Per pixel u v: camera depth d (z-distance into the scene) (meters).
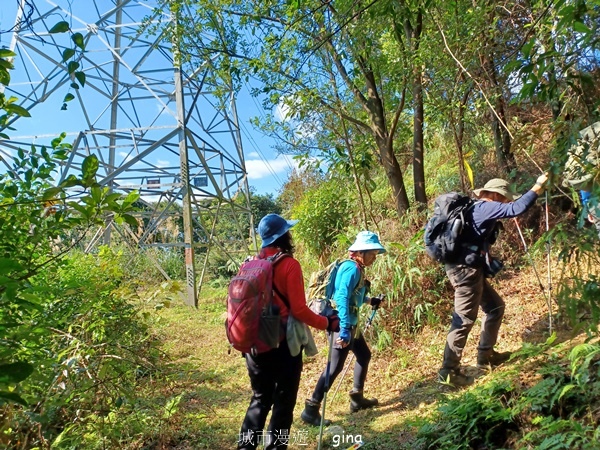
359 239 4.34
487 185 4.44
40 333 2.52
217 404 4.98
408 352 5.57
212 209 15.48
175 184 10.91
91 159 2.28
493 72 5.63
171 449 3.99
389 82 7.23
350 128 8.27
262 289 3.18
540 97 2.60
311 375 5.57
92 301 3.83
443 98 6.50
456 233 4.10
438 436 3.40
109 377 3.41
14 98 2.41
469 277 4.18
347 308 4.11
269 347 3.19
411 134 8.70
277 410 3.34
